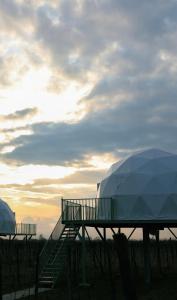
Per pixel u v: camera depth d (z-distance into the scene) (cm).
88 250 4091
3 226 5206
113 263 3816
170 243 4291
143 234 3097
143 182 2886
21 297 2300
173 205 2806
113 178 3014
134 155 3108
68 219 2911
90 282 2850
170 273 3469
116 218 2883
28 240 5509
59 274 2664
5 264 4059
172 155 3083
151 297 2303
